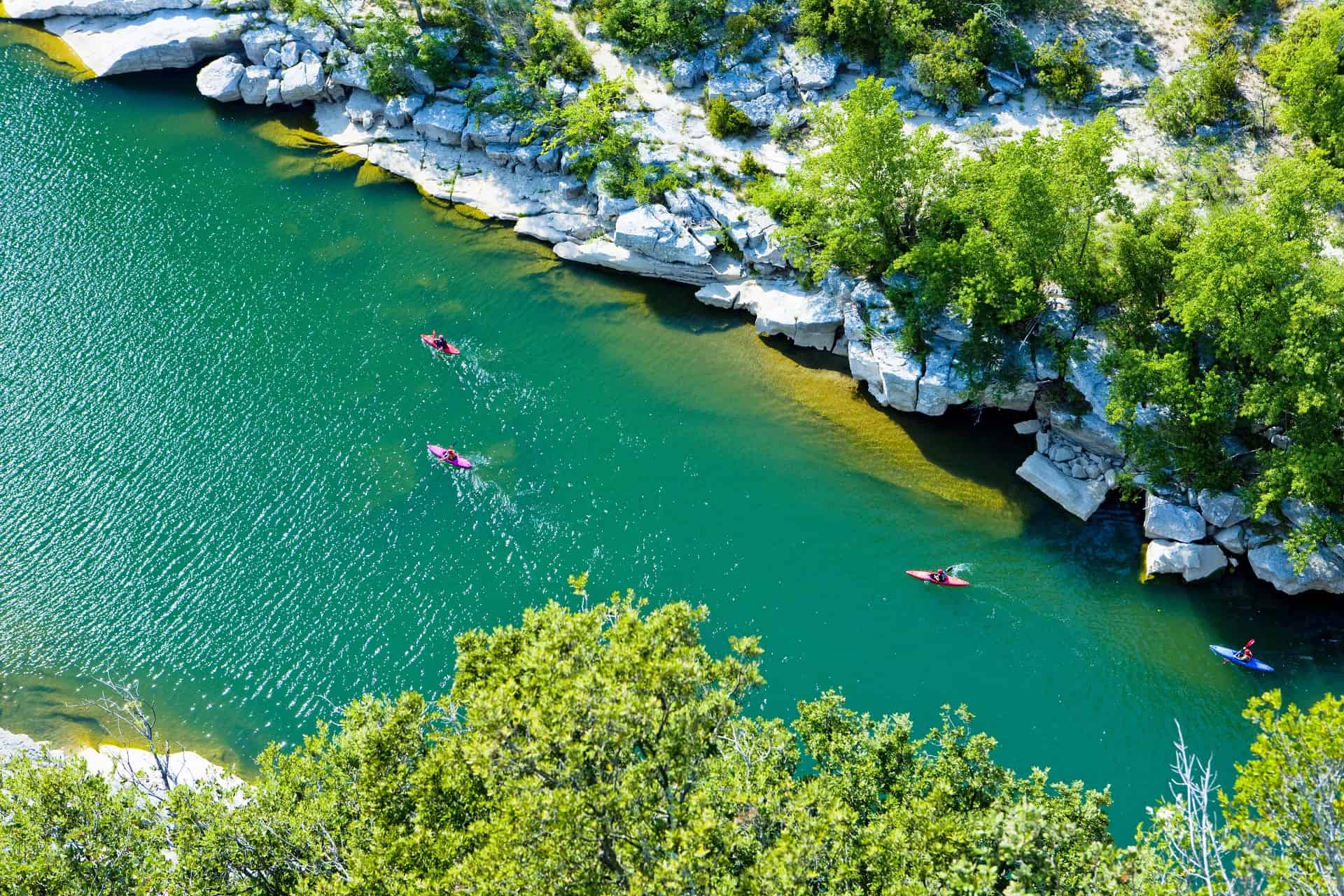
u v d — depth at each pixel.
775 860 29.69
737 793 32.16
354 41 77.88
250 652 52.25
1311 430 48.59
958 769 36.88
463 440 60.34
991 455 58.12
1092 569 53.47
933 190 59.00
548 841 29.73
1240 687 48.81
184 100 82.12
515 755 31.41
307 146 78.38
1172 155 63.69
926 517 55.97
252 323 67.19
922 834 32.94
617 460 59.16
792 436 59.97
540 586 53.75
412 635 52.22
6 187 75.56
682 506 56.84
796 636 51.31
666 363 64.19
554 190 72.06
